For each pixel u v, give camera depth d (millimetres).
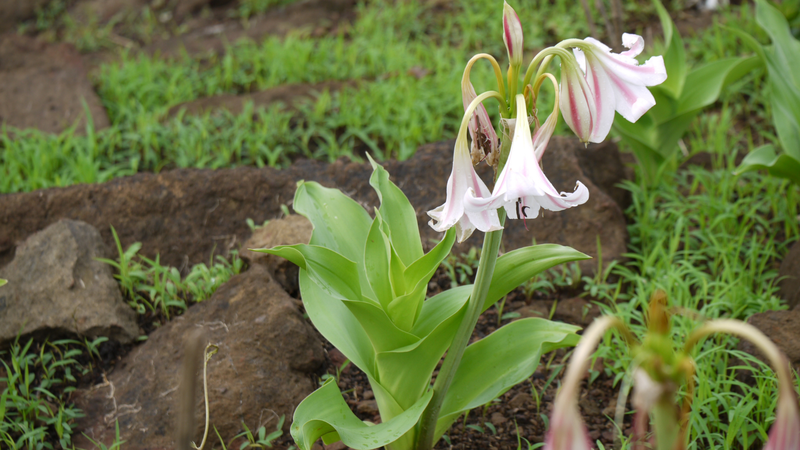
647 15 4098
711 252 2271
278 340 1902
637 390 1151
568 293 2186
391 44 3994
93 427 1855
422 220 2424
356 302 1511
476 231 2391
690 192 2627
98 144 3098
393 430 1509
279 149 2959
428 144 2688
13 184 2764
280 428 1791
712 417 1720
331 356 1993
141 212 2449
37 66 3721
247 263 2264
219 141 3123
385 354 1561
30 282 2035
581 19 4074
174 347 1942
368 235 1595
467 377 1653
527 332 1654
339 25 4578
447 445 1787
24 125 3352
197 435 1792
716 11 4043
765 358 1795
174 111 3426
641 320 1934
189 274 2268
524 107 1337
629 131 2561
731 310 2004
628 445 1699
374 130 3092
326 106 3303
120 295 2100
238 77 3836
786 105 2230
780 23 2439
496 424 1831
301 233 2188
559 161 2471
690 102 2510
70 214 2434
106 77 3799
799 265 2045
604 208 2352
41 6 5480
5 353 1988
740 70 2488
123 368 1968
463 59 3740
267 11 5055
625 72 1352
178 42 4664
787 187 2504
